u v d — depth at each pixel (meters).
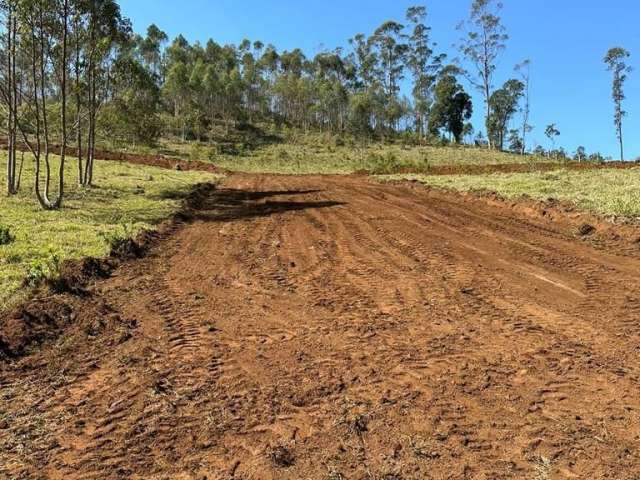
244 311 7.25
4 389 5.03
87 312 7.03
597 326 6.18
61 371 5.43
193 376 5.21
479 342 5.82
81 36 18.48
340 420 4.25
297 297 7.85
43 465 3.80
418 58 80.50
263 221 15.33
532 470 3.51
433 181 25.59
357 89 96.31
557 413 4.25
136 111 27.64
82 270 8.86
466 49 60.66
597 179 21.23
